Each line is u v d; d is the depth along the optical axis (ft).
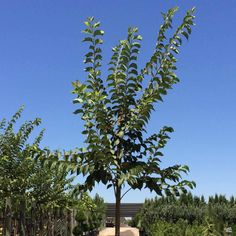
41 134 47.73
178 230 70.54
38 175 49.06
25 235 47.65
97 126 19.61
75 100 19.11
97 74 20.35
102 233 170.91
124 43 20.25
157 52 20.02
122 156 20.31
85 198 91.25
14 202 44.45
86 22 19.86
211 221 64.64
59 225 70.54
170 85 19.81
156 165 20.07
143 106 19.72
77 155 19.39
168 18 20.11
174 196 20.31
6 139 45.34
